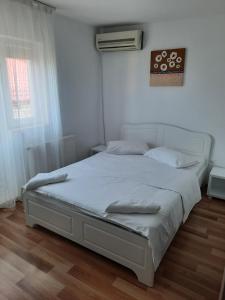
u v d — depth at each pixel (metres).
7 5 2.46
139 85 3.76
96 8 2.86
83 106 3.84
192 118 3.44
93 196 2.12
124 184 2.41
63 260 2.02
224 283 1.38
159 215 1.85
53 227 2.26
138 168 2.91
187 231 2.44
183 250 2.16
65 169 2.83
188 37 3.21
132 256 1.79
